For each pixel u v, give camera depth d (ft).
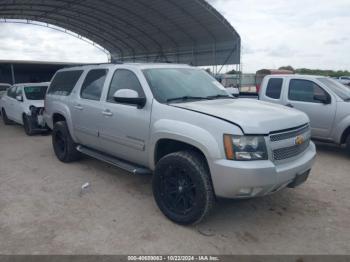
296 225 13.25
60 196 16.19
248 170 11.21
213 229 12.86
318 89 24.29
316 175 19.48
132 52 120.57
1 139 31.63
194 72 17.71
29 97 35.45
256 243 11.90
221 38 87.30
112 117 16.29
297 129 13.10
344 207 14.94
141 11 80.38
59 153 22.26
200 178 12.09
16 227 13.03
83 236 12.32
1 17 88.58
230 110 12.93
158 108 13.98
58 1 75.66
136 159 15.53
